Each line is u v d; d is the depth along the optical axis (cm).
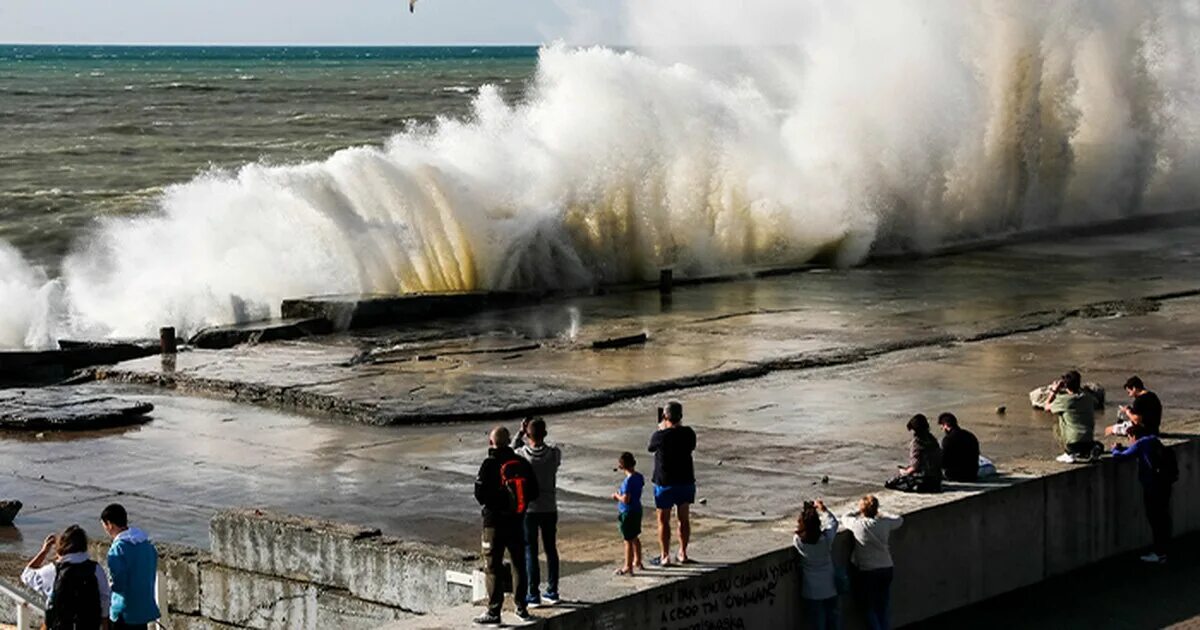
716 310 4300
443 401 3105
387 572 1856
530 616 1556
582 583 1664
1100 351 3550
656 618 1648
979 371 3341
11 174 9881
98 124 14375
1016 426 2767
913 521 1923
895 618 1914
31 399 3247
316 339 3931
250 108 16812
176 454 2808
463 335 3947
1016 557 2067
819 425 2858
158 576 1859
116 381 3506
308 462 2709
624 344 3753
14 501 2409
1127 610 1991
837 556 1816
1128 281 4759
